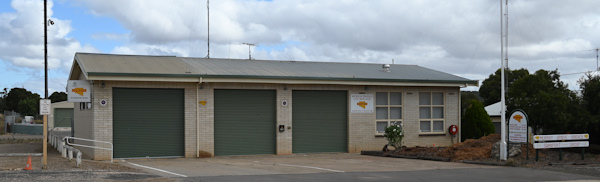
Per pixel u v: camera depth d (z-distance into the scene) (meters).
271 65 25.59
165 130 20.95
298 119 23.14
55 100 83.12
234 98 22.03
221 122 21.75
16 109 86.00
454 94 25.95
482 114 26.98
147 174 13.94
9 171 14.37
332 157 21.45
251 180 12.77
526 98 25.47
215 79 20.88
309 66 26.41
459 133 25.91
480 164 17.59
